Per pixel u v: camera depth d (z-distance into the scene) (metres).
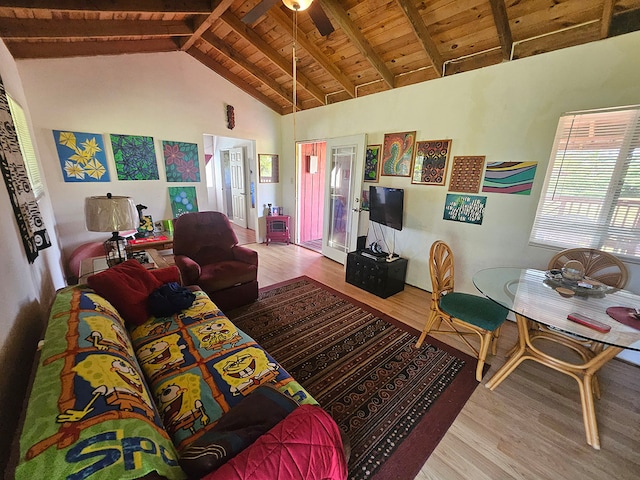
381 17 2.51
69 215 3.10
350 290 3.29
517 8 2.08
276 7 2.63
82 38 2.69
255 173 4.91
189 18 3.00
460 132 2.74
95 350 0.97
